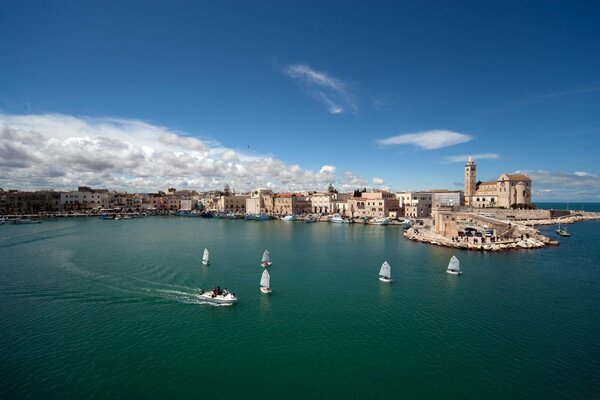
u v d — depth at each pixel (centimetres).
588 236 11356
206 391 2658
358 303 4522
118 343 3366
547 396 2617
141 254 7881
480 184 19275
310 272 6200
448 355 3197
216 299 4456
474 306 4409
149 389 2666
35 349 3225
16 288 5022
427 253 8150
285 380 2811
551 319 3994
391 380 2820
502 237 9338
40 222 17962
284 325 3822
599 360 3102
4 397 2523
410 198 18912
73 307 4297
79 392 2605
